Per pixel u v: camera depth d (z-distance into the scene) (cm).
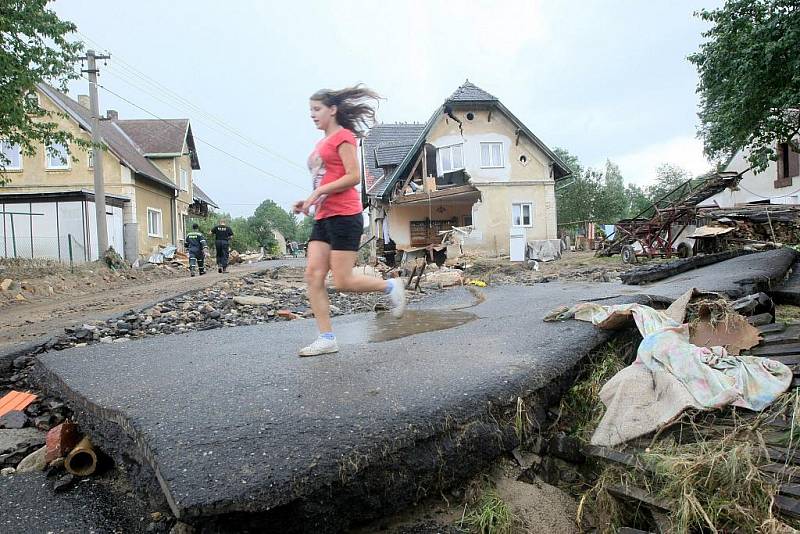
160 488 217
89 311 895
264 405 265
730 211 1594
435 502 251
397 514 240
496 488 266
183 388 305
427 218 2555
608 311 417
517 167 2420
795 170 2177
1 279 1245
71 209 2050
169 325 709
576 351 362
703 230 1543
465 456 258
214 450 217
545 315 490
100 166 1931
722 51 1161
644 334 361
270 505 193
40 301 1116
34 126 1330
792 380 295
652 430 275
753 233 1523
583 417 329
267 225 6838
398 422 242
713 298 450
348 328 527
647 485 246
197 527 190
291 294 1110
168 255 2483
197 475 199
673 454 253
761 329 399
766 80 1125
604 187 4738
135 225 2339
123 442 259
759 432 251
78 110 2698
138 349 442
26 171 2433
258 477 198
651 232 1792
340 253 360
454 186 2333
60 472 289
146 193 2678
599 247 2148
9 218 2016
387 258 2555
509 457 286
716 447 246
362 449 222
